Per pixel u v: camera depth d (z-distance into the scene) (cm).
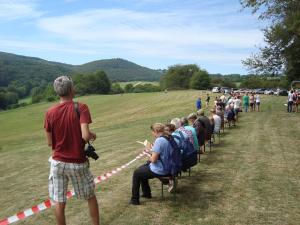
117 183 554
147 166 450
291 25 1802
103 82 9306
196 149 554
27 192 558
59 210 302
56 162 297
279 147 855
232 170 620
